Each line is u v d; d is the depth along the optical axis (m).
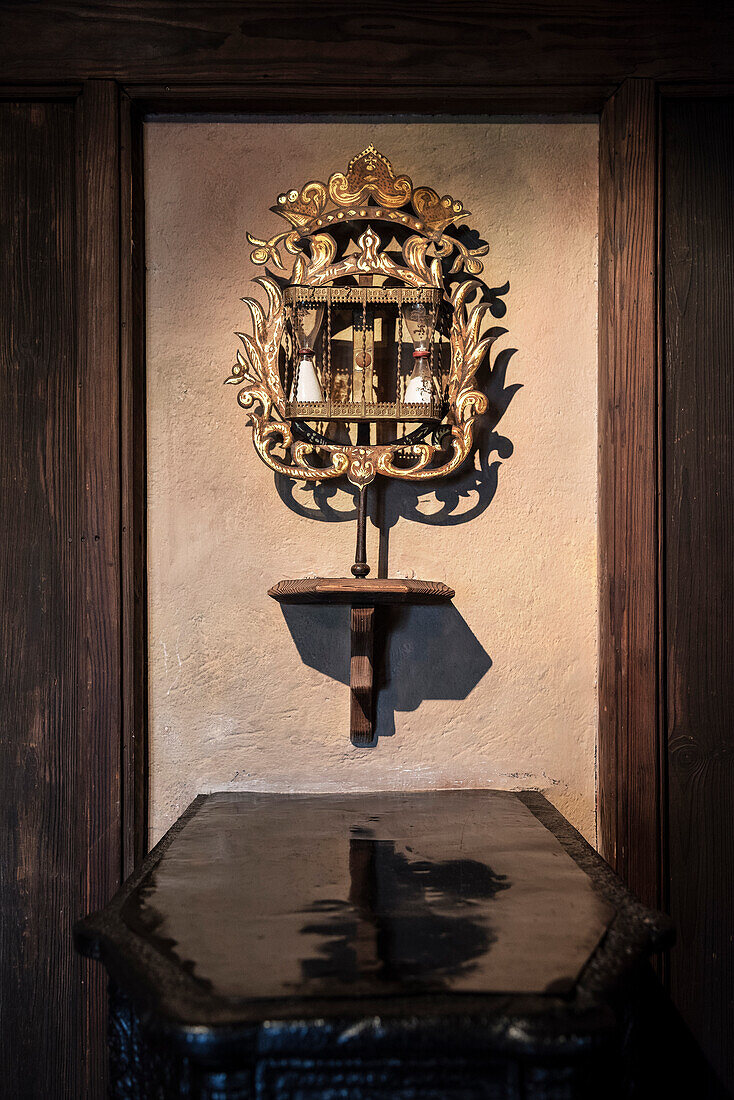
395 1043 0.84
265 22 1.72
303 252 1.72
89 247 1.71
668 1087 1.70
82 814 1.70
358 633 1.70
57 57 1.72
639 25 1.73
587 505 1.78
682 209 1.76
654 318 1.72
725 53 1.73
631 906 1.14
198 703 1.76
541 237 1.77
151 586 1.76
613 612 1.72
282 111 1.77
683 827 1.73
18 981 1.72
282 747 1.76
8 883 1.73
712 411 1.75
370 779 1.76
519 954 0.99
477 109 1.77
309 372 1.66
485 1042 0.84
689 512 1.75
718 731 1.73
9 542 1.74
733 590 1.74
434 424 1.70
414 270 1.68
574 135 1.78
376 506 1.77
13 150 1.75
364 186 1.68
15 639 1.74
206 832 1.47
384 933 1.05
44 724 1.73
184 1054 0.84
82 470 1.71
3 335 1.75
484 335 1.78
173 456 1.76
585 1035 0.84
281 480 1.76
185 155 1.77
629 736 1.71
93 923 1.11
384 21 1.72
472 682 1.77
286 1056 0.89
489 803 1.67
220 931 1.06
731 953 1.72
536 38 1.73
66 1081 1.71
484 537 1.77
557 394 1.77
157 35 1.72
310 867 1.30
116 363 1.71
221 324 1.77
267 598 1.76
